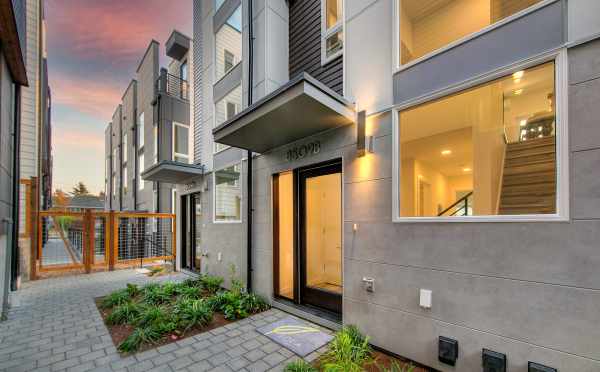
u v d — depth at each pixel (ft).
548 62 6.66
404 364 8.39
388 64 9.86
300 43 15.17
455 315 7.63
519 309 6.61
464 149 8.38
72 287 17.49
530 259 6.52
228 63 19.39
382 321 9.25
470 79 7.80
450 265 7.79
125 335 10.27
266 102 9.97
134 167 42.60
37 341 9.79
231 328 10.96
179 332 10.36
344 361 8.17
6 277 12.90
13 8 10.27
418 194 8.97
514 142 7.43
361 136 10.20
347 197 10.73
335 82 12.60
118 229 24.52
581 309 5.84
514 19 7.14
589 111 5.98
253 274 15.16
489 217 7.18
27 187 19.49
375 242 9.65
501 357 6.72
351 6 11.35
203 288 16.43
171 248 27.89
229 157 18.01
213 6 21.25
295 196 13.78
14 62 13.62
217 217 19.33
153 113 34.99
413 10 9.54
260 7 15.66
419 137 9.15
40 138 24.14
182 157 33.09
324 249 12.86
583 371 5.76
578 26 6.19
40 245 20.27
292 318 12.12
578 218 5.97
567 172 6.15
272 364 8.39
